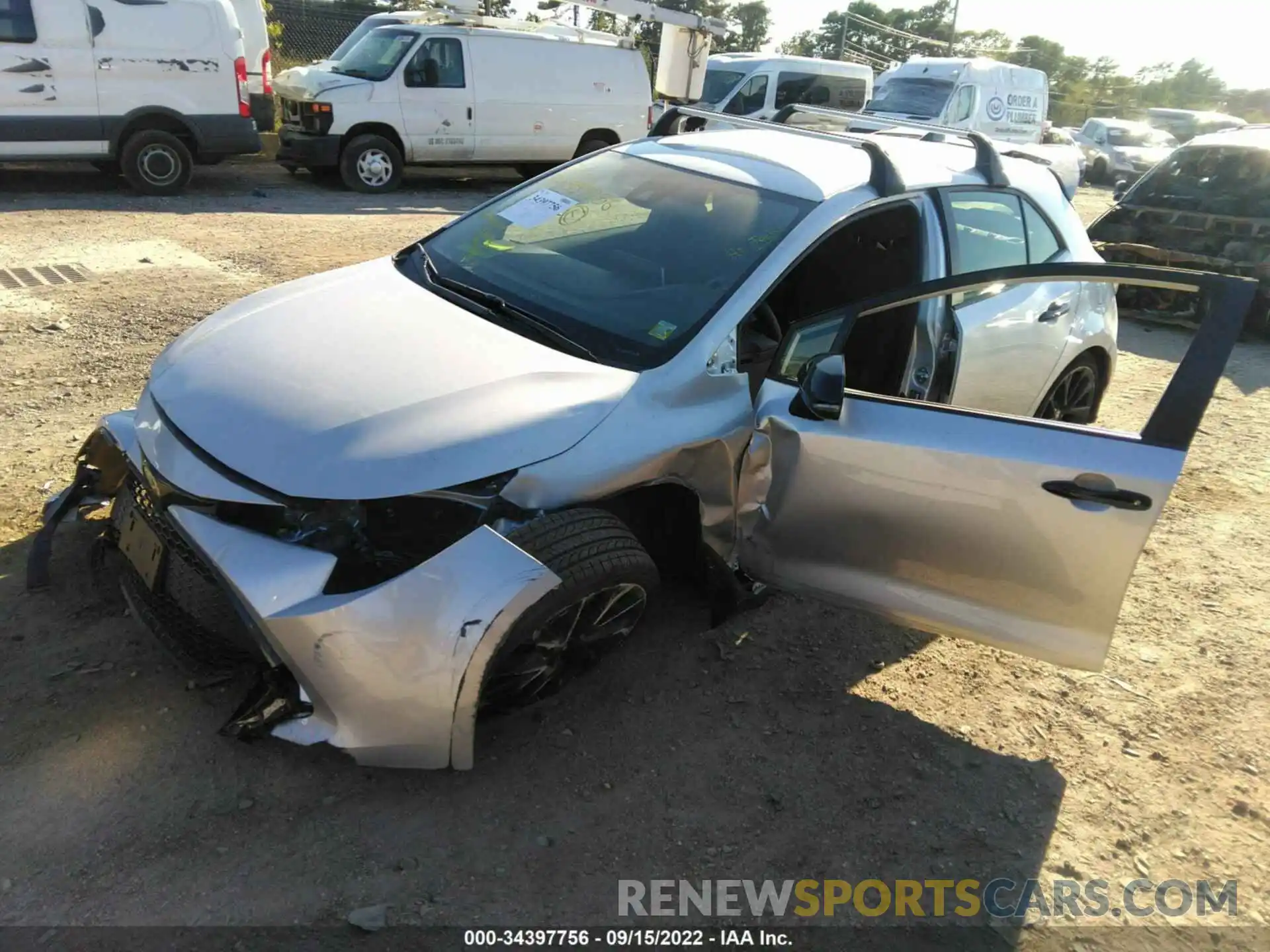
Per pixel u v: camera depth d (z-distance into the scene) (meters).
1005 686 3.43
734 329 3.11
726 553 3.20
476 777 2.75
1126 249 8.84
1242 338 8.67
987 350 3.81
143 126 10.27
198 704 2.85
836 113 4.83
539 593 2.42
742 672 3.33
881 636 3.64
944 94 15.47
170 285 6.82
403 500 2.51
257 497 2.46
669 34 11.91
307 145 11.57
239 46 10.53
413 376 2.77
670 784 2.81
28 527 3.59
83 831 2.42
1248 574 4.34
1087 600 2.74
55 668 2.92
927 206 3.73
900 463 2.82
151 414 2.86
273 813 2.54
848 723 3.15
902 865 2.64
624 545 2.69
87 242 7.91
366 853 2.47
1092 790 2.98
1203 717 3.35
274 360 2.88
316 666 2.37
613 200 3.71
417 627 2.36
